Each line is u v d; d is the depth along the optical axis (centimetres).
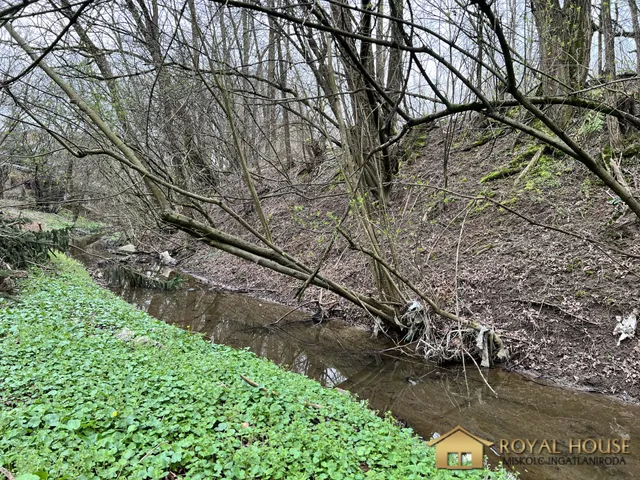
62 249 1473
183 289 1450
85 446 378
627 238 812
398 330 940
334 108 826
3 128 988
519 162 1144
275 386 568
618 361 679
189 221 735
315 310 1145
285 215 1673
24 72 400
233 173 1441
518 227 984
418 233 1061
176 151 1118
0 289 954
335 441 442
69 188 1459
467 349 803
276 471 375
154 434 418
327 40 759
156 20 888
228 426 443
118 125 912
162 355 637
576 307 765
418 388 738
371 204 1008
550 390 686
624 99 782
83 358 584
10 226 1261
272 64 1174
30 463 325
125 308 978
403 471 405
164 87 984
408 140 1447
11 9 334
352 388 749
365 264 1158
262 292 1353
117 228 1883
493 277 904
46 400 451
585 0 841
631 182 884
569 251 855
